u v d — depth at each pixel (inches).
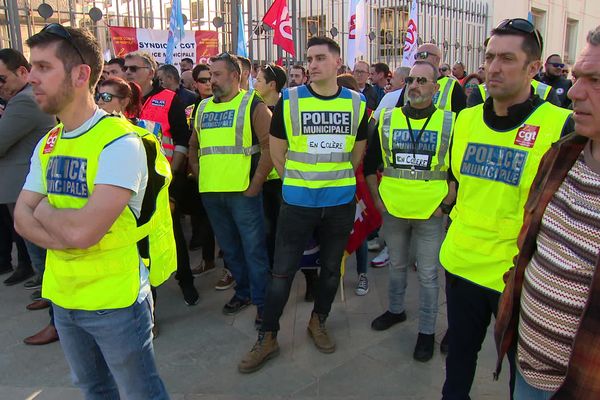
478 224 82.1
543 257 56.5
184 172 151.8
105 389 79.0
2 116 141.2
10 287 166.9
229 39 319.0
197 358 122.4
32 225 67.4
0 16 238.5
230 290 163.6
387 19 453.4
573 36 765.9
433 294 118.3
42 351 127.0
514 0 577.9
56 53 62.6
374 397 105.7
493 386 109.0
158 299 156.7
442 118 116.4
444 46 468.4
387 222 128.2
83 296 68.6
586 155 54.2
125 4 299.3
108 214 63.2
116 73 178.5
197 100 193.8
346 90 117.6
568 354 53.9
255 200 133.1
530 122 78.0
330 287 123.4
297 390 108.7
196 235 201.9
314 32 339.0
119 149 64.7
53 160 68.4
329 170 113.1
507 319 65.6
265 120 128.0
